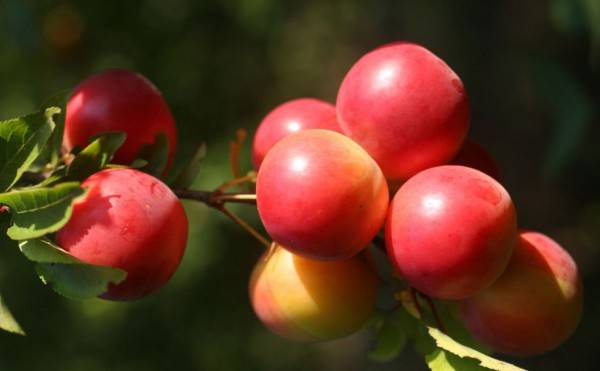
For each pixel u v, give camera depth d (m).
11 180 0.39
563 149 0.54
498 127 0.88
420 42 0.95
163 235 0.39
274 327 0.42
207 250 0.86
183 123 0.86
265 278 0.42
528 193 0.89
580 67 0.80
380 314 0.42
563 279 0.41
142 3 0.85
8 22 0.71
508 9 0.87
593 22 0.52
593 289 0.91
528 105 0.87
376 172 0.39
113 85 0.43
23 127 0.39
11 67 0.90
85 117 0.43
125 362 0.89
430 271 0.39
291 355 1.01
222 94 0.89
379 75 0.40
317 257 0.39
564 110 0.54
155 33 0.86
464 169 0.40
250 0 0.84
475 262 0.39
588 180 0.90
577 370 0.87
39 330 0.89
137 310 0.90
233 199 0.42
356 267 0.41
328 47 1.06
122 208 0.39
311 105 0.43
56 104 0.41
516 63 0.87
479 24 0.89
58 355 0.89
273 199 0.39
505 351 0.41
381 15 1.01
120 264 0.39
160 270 0.40
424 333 0.42
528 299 0.41
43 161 0.43
